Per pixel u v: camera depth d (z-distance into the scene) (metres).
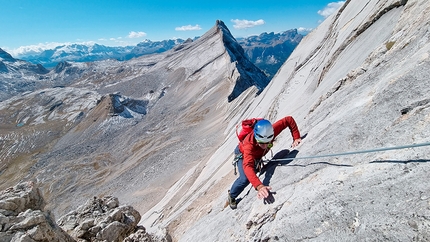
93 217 13.15
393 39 8.04
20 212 8.78
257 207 5.94
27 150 148.62
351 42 16.19
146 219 39.66
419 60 4.64
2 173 126.75
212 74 196.12
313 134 6.56
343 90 7.53
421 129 3.72
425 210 2.95
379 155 4.09
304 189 5.08
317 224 4.18
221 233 6.91
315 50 31.58
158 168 85.06
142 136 133.50
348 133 5.12
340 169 4.66
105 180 95.25
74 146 142.88
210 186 23.69
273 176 6.45
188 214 20.34
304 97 19.39
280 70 49.94
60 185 97.81
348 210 3.87
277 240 4.75
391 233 3.12
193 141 100.56
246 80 140.00
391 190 3.50
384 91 4.96
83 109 199.38
